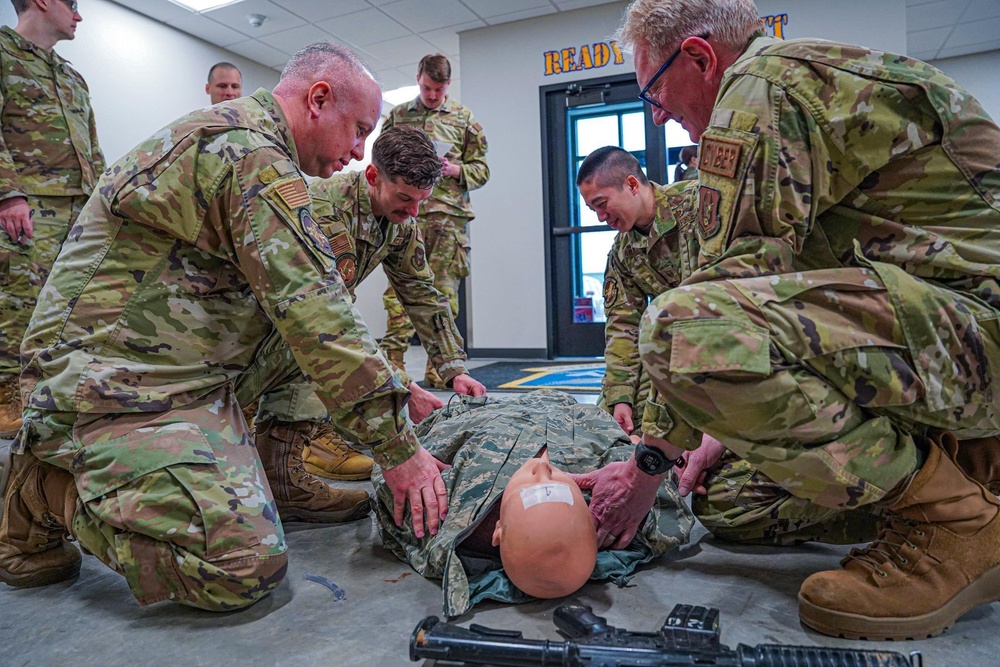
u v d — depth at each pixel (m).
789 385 0.98
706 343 1.01
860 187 1.09
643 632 0.98
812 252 1.14
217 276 1.33
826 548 1.44
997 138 1.08
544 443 1.43
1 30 2.65
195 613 1.20
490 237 6.07
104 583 1.37
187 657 1.04
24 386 1.27
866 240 1.11
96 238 1.27
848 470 1.00
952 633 1.04
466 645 0.93
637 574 1.32
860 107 1.03
